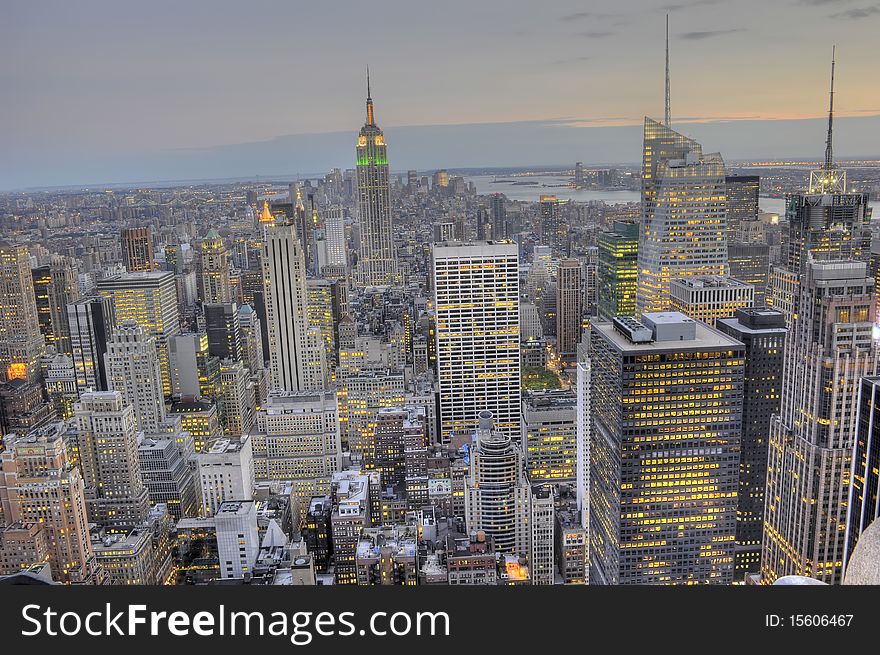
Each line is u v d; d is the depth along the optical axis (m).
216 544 166.00
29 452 144.50
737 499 136.62
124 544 151.00
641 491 136.00
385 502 184.12
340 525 159.00
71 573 145.88
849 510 98.75
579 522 165.12
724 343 132.38
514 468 160.00
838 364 115.62
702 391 132.00
